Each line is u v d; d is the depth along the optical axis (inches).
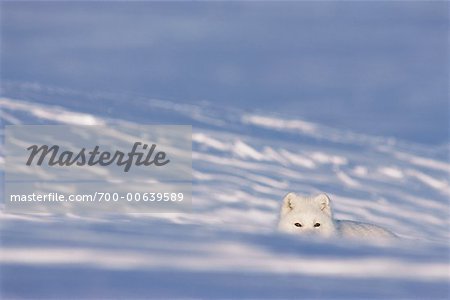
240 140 3230.8
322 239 1026.1
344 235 1392.7
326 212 1384.1
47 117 3073.3
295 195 1402.6
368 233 1412.4
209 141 3090.6
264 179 2571.4
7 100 3346.5
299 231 1350.9
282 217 1401.3
